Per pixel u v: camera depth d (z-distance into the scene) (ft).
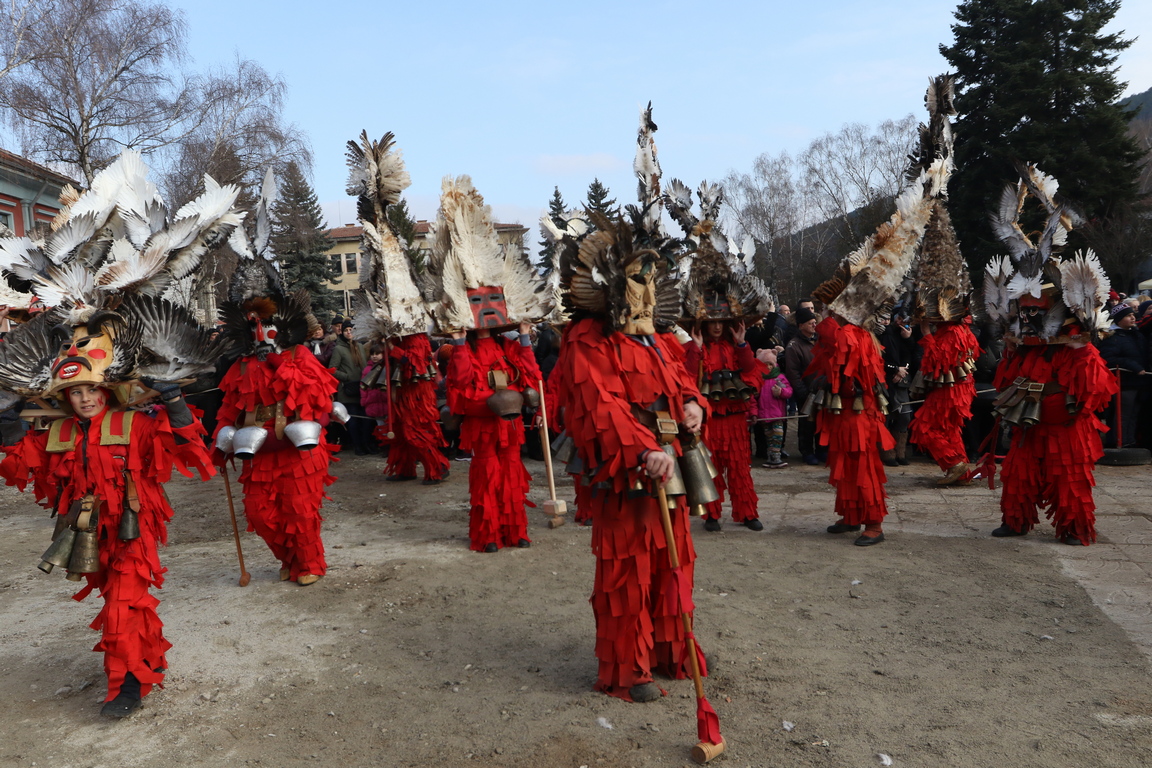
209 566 20.57
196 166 86.38
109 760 11.30
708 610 16.20
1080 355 19.27
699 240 22.82
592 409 11.83
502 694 12.86
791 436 41.73
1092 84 106.93
